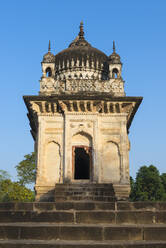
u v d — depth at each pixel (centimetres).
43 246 812
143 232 890
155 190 4925
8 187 2914
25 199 2894
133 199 5025
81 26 2675
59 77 2312
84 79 2130
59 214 1030
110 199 1570
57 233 896
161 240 878
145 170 5159
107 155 1991
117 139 2014
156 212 1027
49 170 1947
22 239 891
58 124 2041
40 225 921
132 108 2050
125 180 1922
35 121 2192
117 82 2133
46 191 1894
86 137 2020
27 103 2116
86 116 2033
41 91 2106
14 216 1042
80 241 866
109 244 808
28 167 3148
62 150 1984
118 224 1000
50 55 2225
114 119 2058
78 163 2861
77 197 1570
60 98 1995
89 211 1030
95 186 1727
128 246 805
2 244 819
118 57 2228
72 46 2544
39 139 1998
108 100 2020
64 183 1833
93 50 2391
